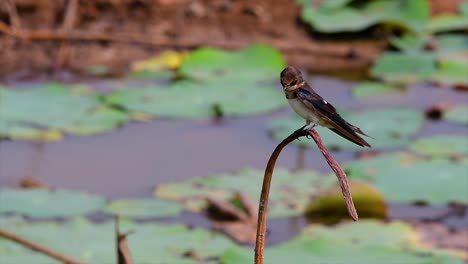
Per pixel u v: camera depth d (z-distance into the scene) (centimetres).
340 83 1509
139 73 1516
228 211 1045
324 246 942
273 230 1023
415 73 1545
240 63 1515
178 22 1639
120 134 1285
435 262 923
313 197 1095
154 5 1648
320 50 1620
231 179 1138
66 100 1370
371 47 1644
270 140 1273
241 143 1262
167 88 1427
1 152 1214
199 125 1320
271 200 1090
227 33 1638
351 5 1702
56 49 1566
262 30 1650
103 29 1608
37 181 1123
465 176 1140
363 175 1150
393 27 1664
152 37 1605
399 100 1434
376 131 1281
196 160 1210
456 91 1483
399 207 1091
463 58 1591
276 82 1476
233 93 1414
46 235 966
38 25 1595
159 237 975
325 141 1259
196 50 1520
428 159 1191
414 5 1689
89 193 1114
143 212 1055
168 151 1236
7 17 1578
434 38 1684
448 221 1052
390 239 991
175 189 1116
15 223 998
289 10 1688
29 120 1298
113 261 915
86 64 1544
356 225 1019
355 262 911
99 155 1218
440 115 1367
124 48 1589
